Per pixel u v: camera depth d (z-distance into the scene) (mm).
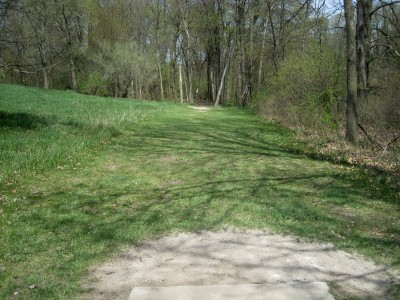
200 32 43406
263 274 4004
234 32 36562
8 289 3682
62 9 35250
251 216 5648
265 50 33156
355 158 10180
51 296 3584
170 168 8750
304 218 5594
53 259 4309
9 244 4656
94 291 3686
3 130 12273
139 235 4980
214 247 4652
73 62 40906
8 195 6449
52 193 6699
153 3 41969
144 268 4137
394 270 4102
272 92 21438
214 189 7031
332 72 15438
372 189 7137
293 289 3682
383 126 12312
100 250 4551
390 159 9703
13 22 18094
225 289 3680
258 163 9453
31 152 9062
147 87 46375
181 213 5770
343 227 5285
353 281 3883
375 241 4820
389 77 13891
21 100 23484
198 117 21891
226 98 47969
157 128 15773
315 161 9859
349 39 11438
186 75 53656
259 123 19109
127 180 7637
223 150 11234
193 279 3898
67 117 16469
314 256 4426
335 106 14109
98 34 41781
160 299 3514
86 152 10086
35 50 34125
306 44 18609
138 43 44312
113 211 5859
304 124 15695
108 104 25859
